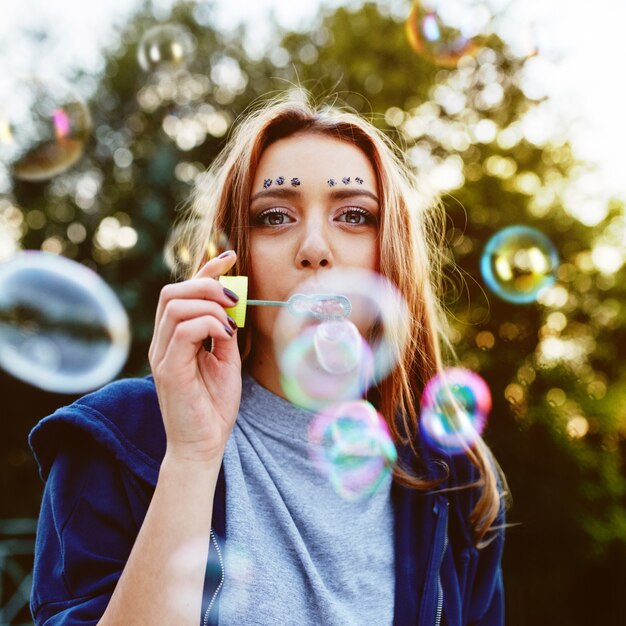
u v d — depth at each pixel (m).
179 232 1.84
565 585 5.46
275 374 1.08
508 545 5.45
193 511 0.85
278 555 0.97
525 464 5.46
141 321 6.52
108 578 0.88
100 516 0.93
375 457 1.11
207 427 0.88
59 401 7.57
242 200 1.08
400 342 1.17
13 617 5.39
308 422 1.08
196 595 0.84
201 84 8.00
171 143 7.26
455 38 2.79
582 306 6.85
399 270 1.12
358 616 0.98
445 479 1.14
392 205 1.11
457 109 7.54
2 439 7.51
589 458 5.52
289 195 1.05
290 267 1.03
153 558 0.83
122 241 7.46
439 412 1.24
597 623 5.45
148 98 8.05
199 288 0.90
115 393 1.03
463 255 6.27
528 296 2.65
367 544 1.04
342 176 1.06
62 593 0.89
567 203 7.07
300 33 8.05
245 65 7.94
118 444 0.95
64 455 0.97
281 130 1.10
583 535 5.34
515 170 7.16
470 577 1.16
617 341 6.86
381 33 7.66
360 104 7.42
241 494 0.99
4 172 7.33
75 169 7.87
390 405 1.17
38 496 7.48
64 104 2.35
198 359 0.94
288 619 0.93
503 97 7.51
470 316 6.04
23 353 1.87
